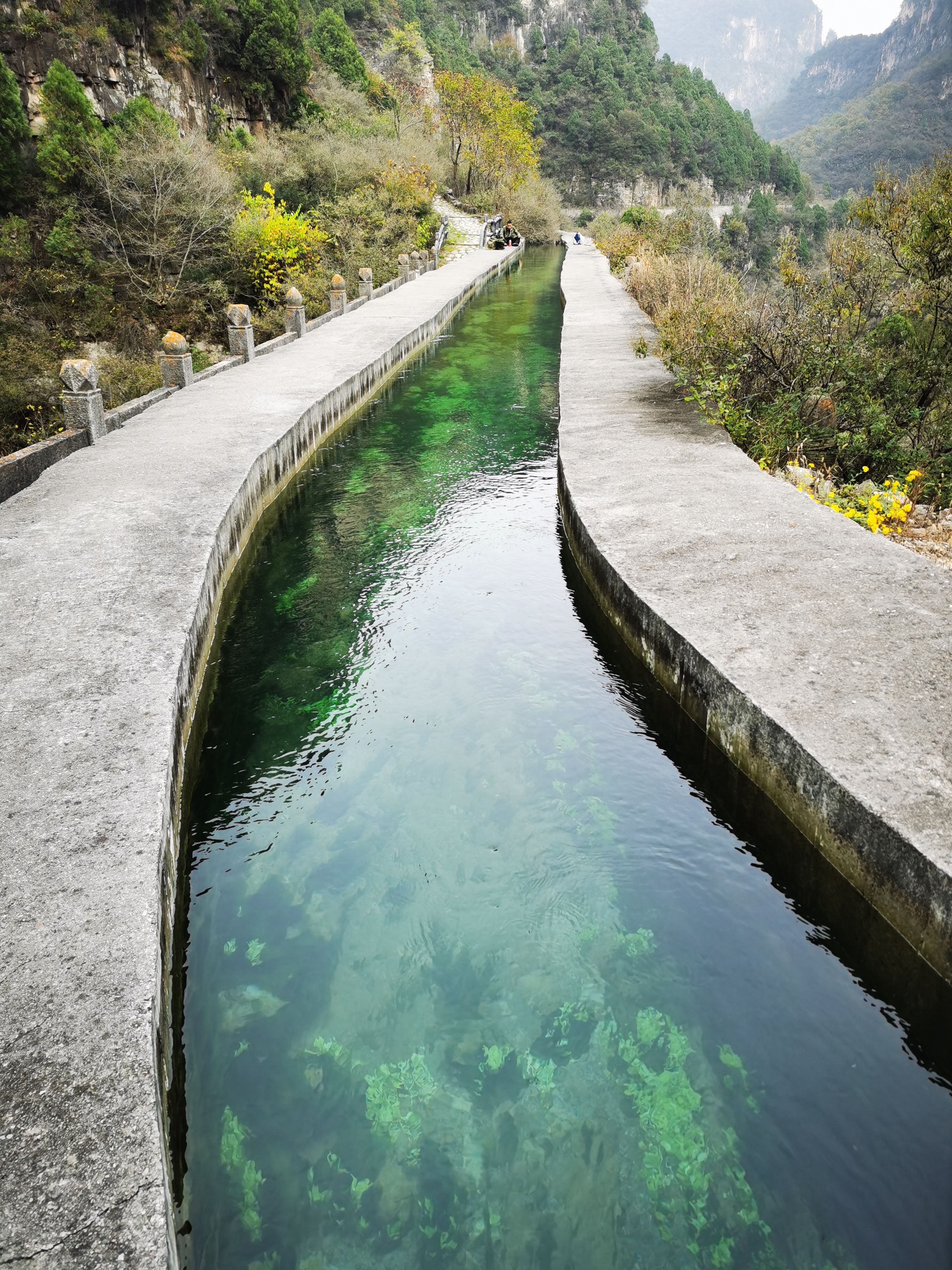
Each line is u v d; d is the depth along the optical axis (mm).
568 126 98312
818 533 5645
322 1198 2469
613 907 3539
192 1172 2547
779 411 8133
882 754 3383
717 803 4156
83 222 17984
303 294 18578
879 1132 2615
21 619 4723
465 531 7652
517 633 5863
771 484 6684
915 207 8445
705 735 4250
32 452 7375
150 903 2777
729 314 9508
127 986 2471
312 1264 2293
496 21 109688
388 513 8156
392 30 58812
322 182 27016
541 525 7727
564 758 4535
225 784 4398
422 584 6656
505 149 47750
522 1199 2443
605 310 16953
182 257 18391
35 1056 2254
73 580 5230
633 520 6016
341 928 3465
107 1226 1859
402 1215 2410
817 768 3367
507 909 3535
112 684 4062
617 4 124500
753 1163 2520
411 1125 2668
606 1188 2459
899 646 4152
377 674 5395
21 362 14969
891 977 3084
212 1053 2930
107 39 21500
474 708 5004
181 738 4098
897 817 3055
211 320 18297
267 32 29391
